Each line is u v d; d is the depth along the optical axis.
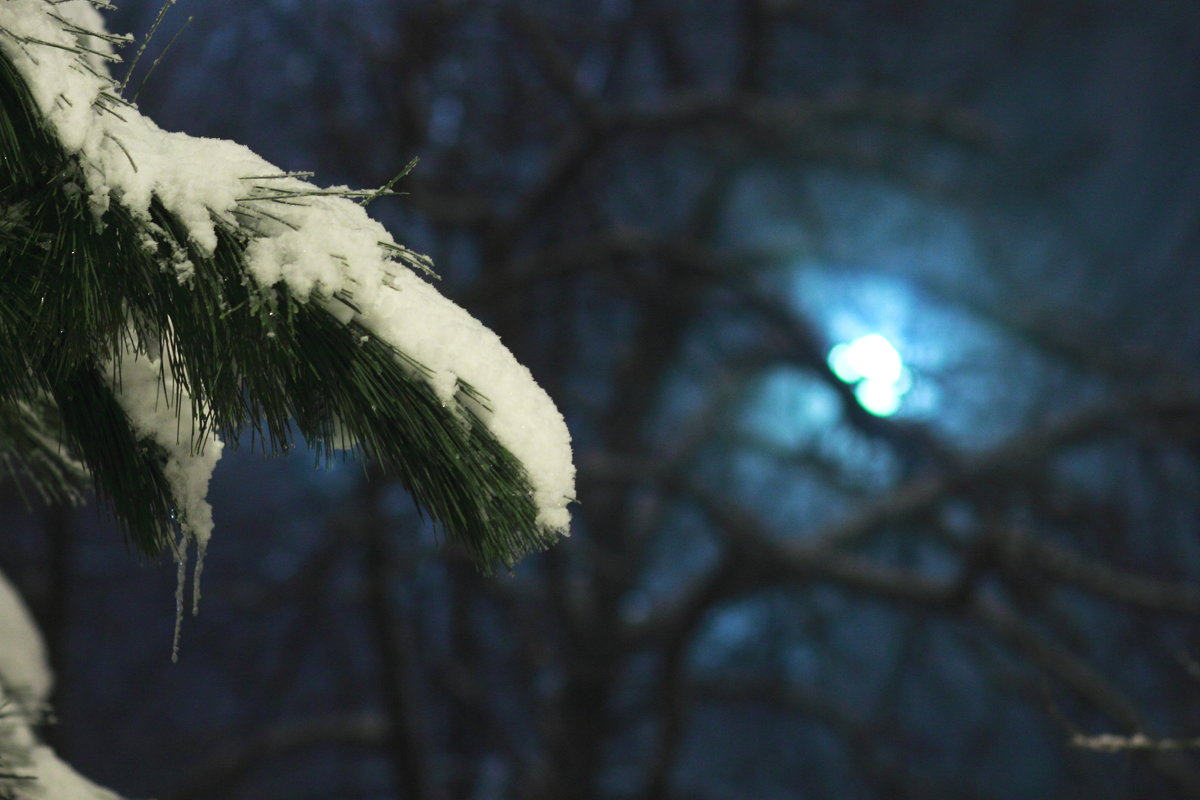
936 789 14.23
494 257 13.90
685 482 13.94
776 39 15.84
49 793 2.53
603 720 14.81
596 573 14.67
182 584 1.97
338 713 15.66
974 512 13.38
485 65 13.99
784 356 14.12
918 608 13.30
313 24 12.87
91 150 1.68
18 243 1.66
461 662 14.68
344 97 13.22
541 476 1.70
